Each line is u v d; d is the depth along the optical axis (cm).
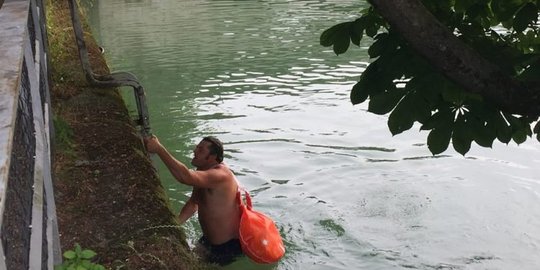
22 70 238
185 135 957
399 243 632
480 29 306
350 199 732
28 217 203
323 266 586
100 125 690
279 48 1561
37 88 302
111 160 608
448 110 277
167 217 518
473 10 301
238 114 1061
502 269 585
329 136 946
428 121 277
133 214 512
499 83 266
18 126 206
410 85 279
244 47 1580
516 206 710
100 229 490
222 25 1853
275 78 1293
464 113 276
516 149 871
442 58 261
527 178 782
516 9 287
